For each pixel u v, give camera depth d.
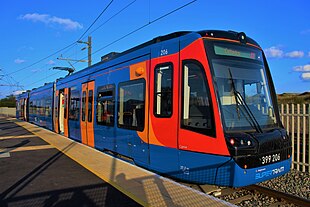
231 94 6.02
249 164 5.45
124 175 6.70
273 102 6.95
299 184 7.12
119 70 8.89
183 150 6.17
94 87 10.98
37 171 7.38
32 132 18.02
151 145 7.12
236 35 6.63
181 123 6.25
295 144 9.54
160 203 4.89
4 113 66.56
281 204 5.66
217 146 5.54
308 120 8.36
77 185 6.10
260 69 6.84
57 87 17.80
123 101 8.55
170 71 6.64
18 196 5.47
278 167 6.07
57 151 10.38
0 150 10.77
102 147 10.04
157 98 6.97
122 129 8.52
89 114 11.40
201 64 5.99
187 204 4.82
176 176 6.36
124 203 5.00
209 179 5.66
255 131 5.96
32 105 28.17
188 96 6.18
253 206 5.56
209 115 5.75
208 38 6.15
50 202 5.14
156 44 7.20
